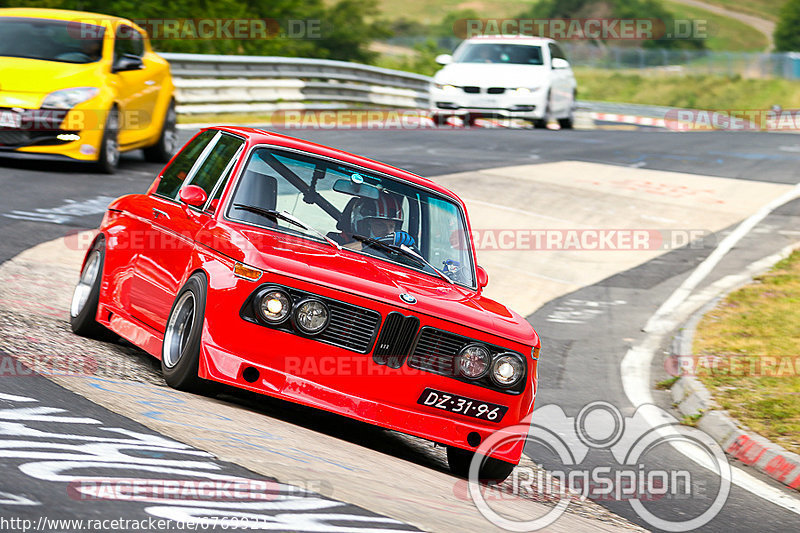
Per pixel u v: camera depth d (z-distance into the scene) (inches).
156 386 813.2
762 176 2842.0
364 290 795.4
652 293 1785.2
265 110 3489.2
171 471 557.6
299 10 6761.8
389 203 924.6
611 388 1293.1
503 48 3535.9
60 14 2098.9
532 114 3366.1
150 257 919.7
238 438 680.4
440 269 914.7
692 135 3806.6
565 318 1609.3
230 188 874.8
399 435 973.8
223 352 775.7
